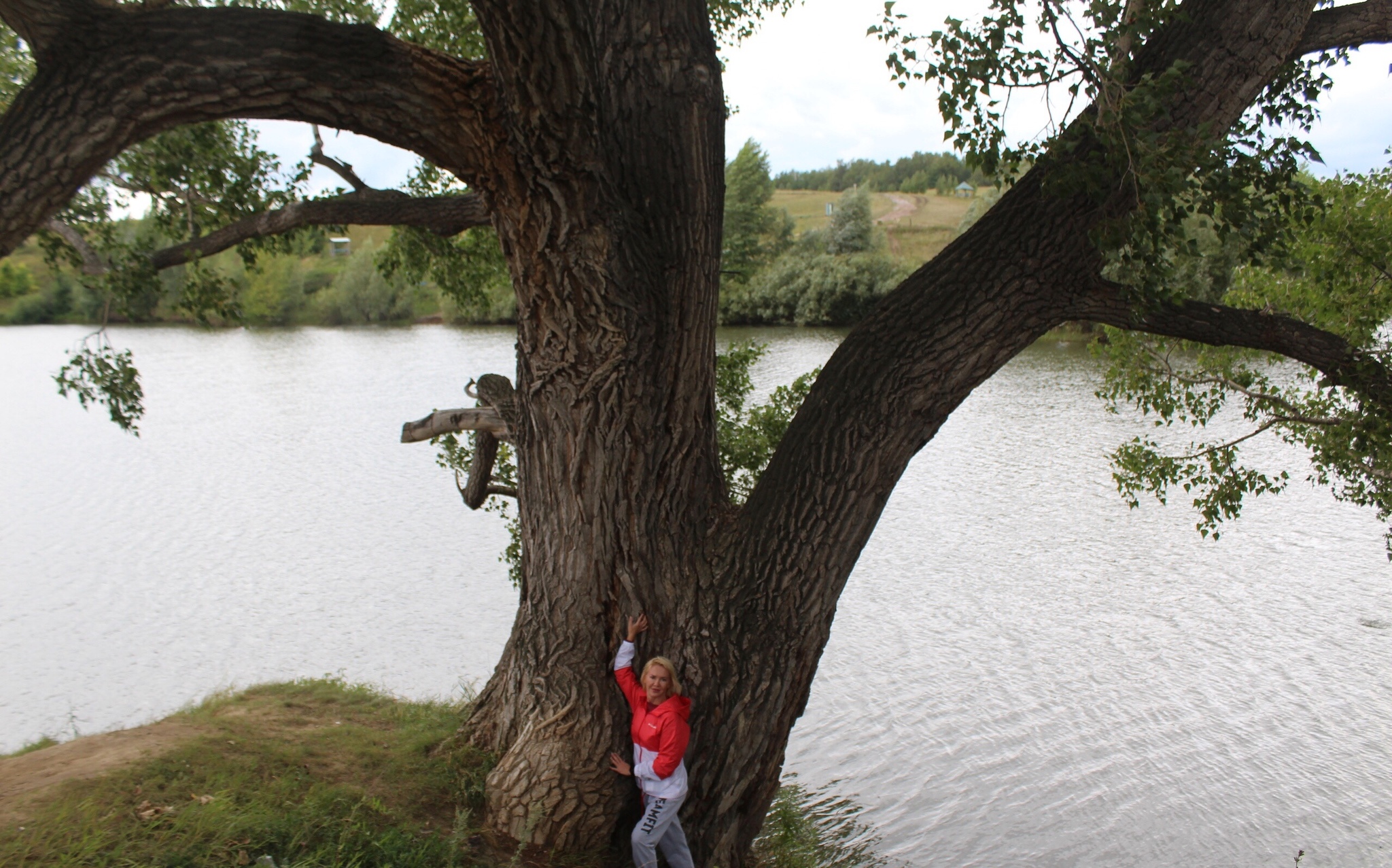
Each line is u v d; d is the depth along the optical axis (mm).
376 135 4312
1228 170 4992
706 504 6016
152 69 3541
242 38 3732
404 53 4168
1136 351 10578
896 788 11516
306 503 24297
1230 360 10273
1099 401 33469
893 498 23469
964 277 5598
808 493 5793
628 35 5191
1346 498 9195
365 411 35906
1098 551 20000
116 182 8414
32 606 17484
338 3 8398
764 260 72625
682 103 5258
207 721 7113
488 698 6672
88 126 3455
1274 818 10797
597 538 5691
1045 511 22500
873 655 15453
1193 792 11336
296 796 5699
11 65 7832
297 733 6895
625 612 5793
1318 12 5648
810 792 11516
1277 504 22781
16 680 14359
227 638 15930
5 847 4676
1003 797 11305
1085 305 5617
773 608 5879
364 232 92250
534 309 5309
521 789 5883
